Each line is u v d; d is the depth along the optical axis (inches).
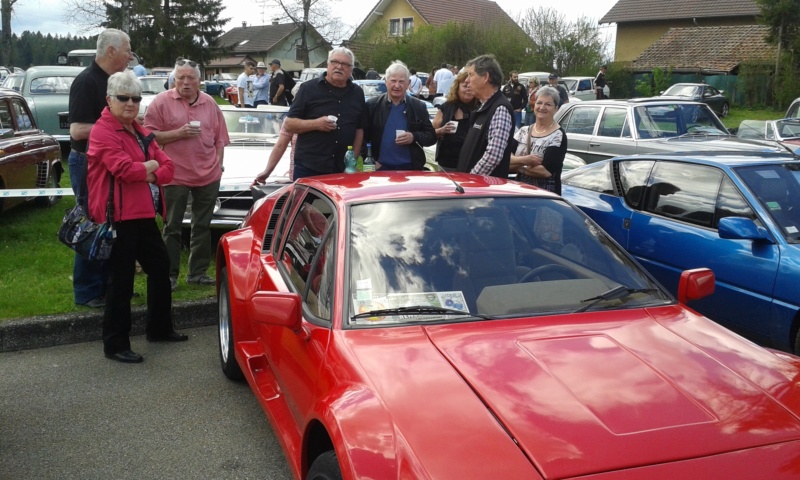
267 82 793.6
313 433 108.9
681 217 223.3
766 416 91.7
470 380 98.0
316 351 115.4
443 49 1727.4
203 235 258.4
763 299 189.6
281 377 138.1
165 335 223.0
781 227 194.4
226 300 190.4
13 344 215.5
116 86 191.0
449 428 88.7
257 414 174.7
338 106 247.1
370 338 111.0
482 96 218.7
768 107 1291.8
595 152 460.4
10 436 162.6
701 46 1524.4
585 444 84.8
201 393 186.4
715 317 207.0
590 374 99.3
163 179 203.2
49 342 219.5
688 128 445.1
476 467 82.2
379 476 85.0
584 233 140.8
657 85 1429.6
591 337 110.7
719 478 81.0
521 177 237.5
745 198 204.7
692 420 89.9
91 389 188.4
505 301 121.4
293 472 119.4
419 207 137.4
